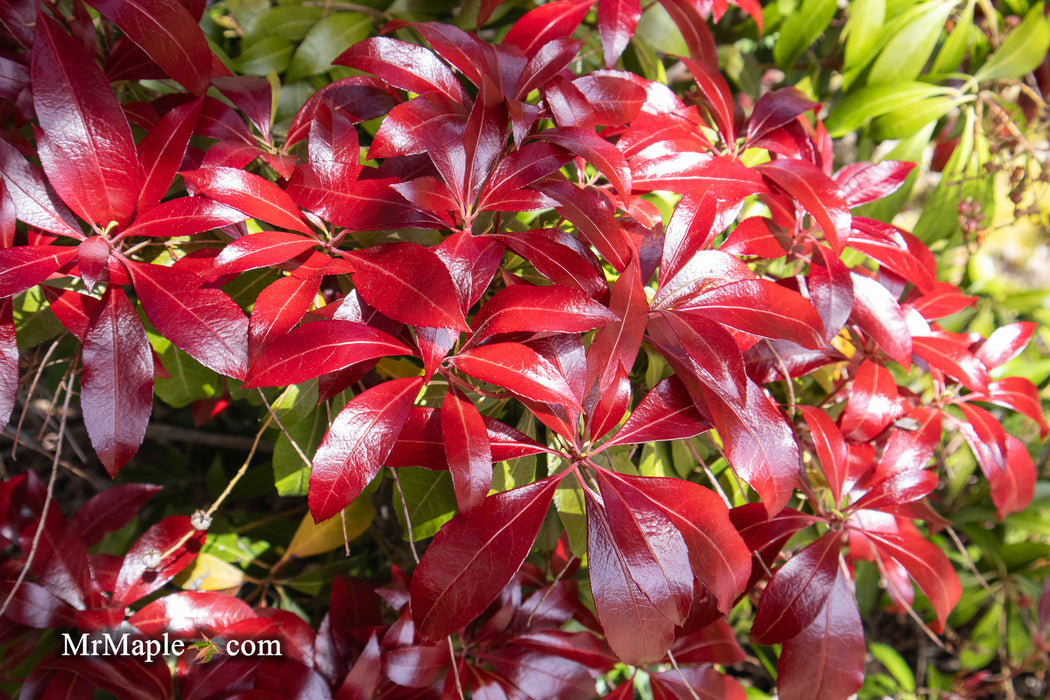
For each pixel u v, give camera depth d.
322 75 0.70
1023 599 0.91
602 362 0.50
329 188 0.50
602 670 0.61
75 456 0.90
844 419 0.59
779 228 0.58
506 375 0.47
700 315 0.51
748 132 0.60
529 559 0.69
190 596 0.59
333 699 0.60
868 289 0.58
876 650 0.94
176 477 0.92
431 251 0.48
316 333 0.47
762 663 0.87
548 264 0.50
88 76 0.48
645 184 0.55
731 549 0.50
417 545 0.78
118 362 0.48
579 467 0.53
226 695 0.57
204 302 0.48
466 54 0.53
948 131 0.91
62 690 0.56
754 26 0.84
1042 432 0.63
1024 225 1.18
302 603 0.81
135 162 0.49
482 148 0.51
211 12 0.71
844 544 0.62
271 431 0.71
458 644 0.61
